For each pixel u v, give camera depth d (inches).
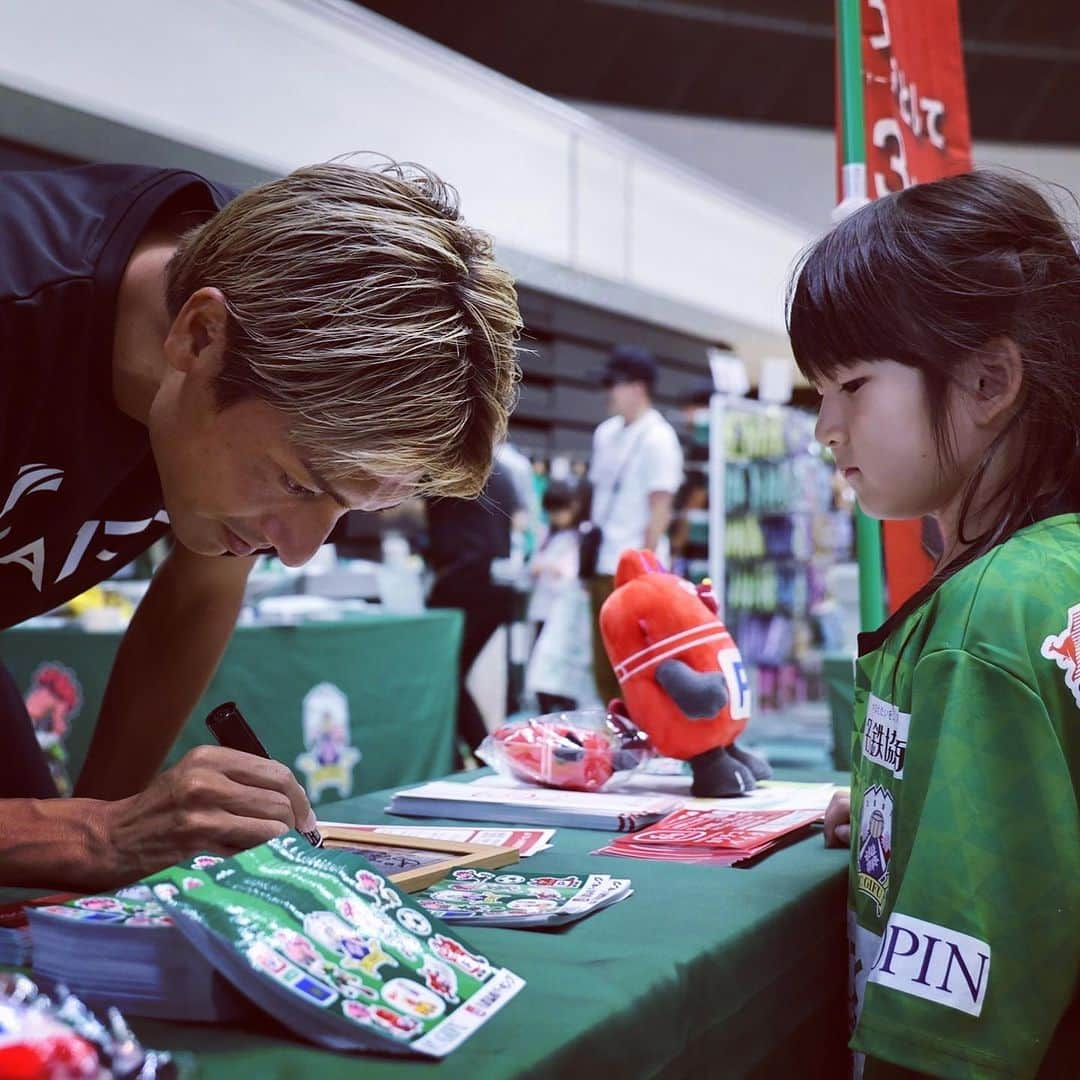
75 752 99.6
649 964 24.4
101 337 32.5
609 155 255.3
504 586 164.1
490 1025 20.7
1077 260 33.1
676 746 46.7
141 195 34.0
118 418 34.3
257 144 167.0
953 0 69.7
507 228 225.1
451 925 27.8
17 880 28.1
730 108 394.9
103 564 41.9
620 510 161.2
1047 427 31.7
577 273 246.1
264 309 27.2
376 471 28.1
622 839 38.7
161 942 21.2
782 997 29.9
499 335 29.6
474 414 29.4
